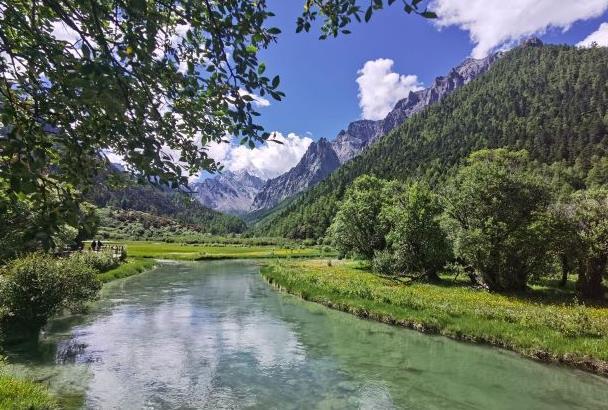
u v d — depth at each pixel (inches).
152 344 807.7
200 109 196.2
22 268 823.1
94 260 1859.0
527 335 822.5
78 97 145.9
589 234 1280.8
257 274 2208.4
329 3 178.4
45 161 148.6
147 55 160.7
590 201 1373.0
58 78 151.6
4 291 807.1
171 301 1307.8
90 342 808.9
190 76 179.3
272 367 687.1
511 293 1363.2
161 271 2346.2
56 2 150.2
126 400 540.1
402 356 756.6
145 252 3804.1
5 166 141.7
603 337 783.1
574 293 1371.8
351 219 2461.9
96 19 146.7
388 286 1453.0
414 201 1780.3
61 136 165.5
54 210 148.8
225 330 936.3
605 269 1332.4
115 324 967.6
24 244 145.1
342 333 924.0
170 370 661.9
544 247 1363.2
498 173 1486.2
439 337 895.1
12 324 818.8
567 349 735.1
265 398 557.6
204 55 179.8
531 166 5438.0
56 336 844.0
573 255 1332.4
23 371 632.4
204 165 205.0
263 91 174.2
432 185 6535.4
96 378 615.8
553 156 6338.6
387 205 2335.1
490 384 622.2
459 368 693.3
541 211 1423.5
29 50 147.7
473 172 1536.7
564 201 1471.5
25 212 149.8
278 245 6289.4
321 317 1091.9
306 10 182.2
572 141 6697.8
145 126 165.9
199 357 735.7
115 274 1889.8
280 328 964.6
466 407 538.0
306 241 6112.2
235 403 540.4
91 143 182.9
